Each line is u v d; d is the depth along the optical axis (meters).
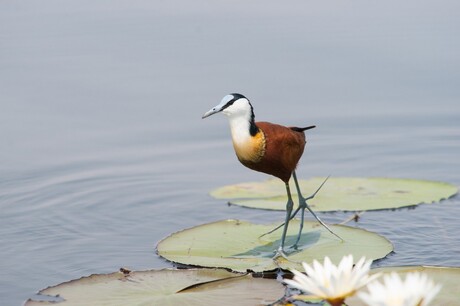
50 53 19.39
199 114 16.50
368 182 13.15
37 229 11.73
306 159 14.55
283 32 20.61
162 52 19.48
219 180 13.74
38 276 10.05
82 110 16.75
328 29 20.80
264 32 20.70
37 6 22.81
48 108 16.84
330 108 16.56
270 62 18.88
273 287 9.12
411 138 15.23
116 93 17.44
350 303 8.22
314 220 11.66
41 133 15.75
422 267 9.18
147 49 19.70
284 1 23.42
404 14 21.78
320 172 14.00
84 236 11.44
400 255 10.33
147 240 11.26
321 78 18.00
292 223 11.49
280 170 10.55
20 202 12.84
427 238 10.93
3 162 14.49
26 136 15.62
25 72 18.38
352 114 16.30
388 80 17.81
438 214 11.83
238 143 10.37
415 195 12.49
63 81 18.00
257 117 16.23
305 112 16.42
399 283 5.76
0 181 13.69
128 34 20.62
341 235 10.86
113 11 22.55
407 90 17.28
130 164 14.42
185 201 12.85
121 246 11.03
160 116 16.42
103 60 19.03
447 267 9.17
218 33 20.70
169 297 8.80
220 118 16.44
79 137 15.60
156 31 20.84
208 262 10.01
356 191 12.77
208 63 18.84
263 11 22.48
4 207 12.63
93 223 11.98
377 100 16.91
